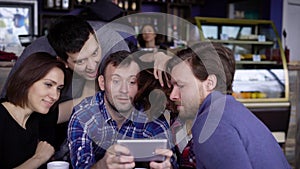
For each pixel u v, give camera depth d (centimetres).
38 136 172
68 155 167
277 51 458
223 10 600
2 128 159
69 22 150
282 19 565
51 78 154
